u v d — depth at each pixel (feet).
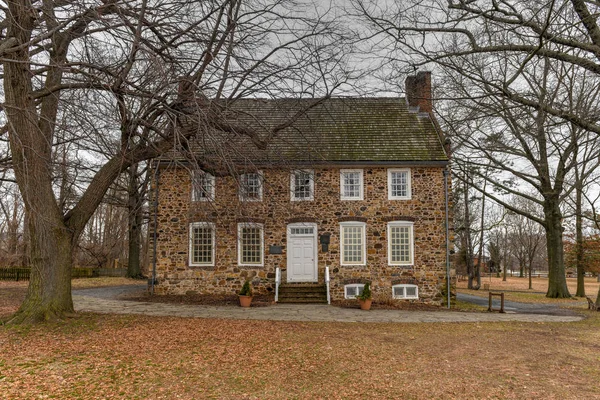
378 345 35.58
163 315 48.34
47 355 28.94
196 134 37.35
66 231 40.68
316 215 66.90
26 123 35.37
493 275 206.49
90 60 36.96
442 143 69.56
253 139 42.11
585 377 27.63
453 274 66.23
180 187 67.10
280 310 55.72
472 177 94.48
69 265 41.47
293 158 60.59
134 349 31.50
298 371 27.68
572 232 108.68
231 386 24.58
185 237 66.64
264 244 66.64
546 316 56.49
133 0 32.81
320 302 63.67
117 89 32.89
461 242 130.72
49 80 38.93
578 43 33.24
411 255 66.08
